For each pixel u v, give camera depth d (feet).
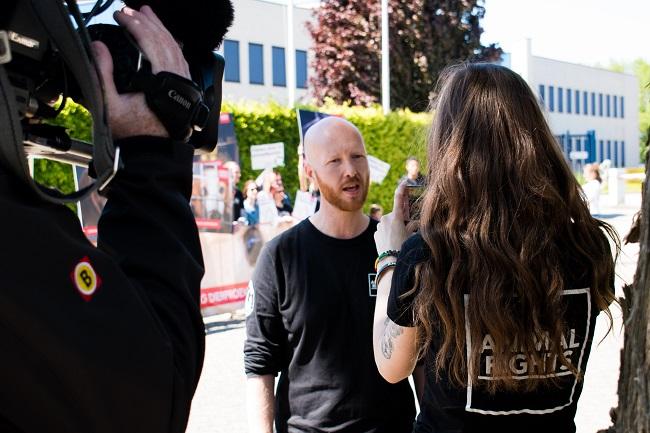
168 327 3.32
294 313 8.34
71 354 2.84
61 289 2.88
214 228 28.02
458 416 5.45
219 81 4.56
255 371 8.49
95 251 3.10
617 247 5.87
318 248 8.54
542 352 5.29
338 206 8.56
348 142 8.70
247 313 8.75
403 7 69.67
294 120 36.37
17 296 2.73
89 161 3.93
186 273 3.48
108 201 3.62
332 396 8.13
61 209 3.12
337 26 71.46
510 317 5.13
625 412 4.95
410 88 71.36
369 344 8.21
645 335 4.77
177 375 3.26
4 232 2.78
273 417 8.46
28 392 2.83
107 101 3.52
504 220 5.29
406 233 6.55
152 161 3.57
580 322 5.52
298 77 108.47
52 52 3.42
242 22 100.94
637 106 205.05
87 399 2.92
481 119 5.53
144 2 4.18
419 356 5.98
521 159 5.40
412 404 8.34
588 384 19.56
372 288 8.36
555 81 166.71
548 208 5.38
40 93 3.48
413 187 6.67
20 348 2.77
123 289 3.12
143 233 3.44
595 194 66.80
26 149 3.61
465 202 5.39
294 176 36.60
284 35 106.01
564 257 5.43
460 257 5.30
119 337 3.00
